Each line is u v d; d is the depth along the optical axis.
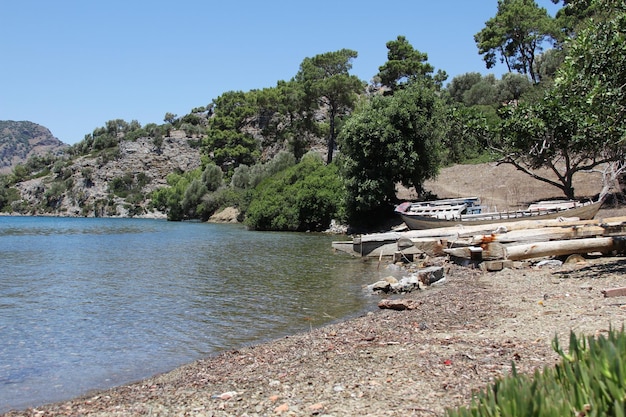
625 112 11.95
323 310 13.25
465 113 33.81
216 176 90.38
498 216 26.83
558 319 8.91
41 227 67.38
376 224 41.31
